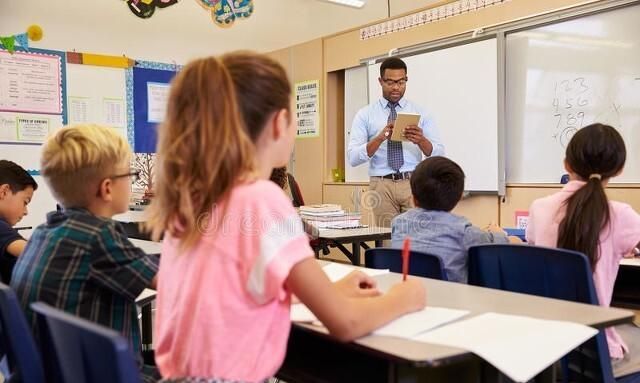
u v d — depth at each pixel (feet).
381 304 3.04
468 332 2.92
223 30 20.01
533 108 12.94
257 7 20.67
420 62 15.23
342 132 18.69
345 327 2.81
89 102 17.38
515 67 13.25
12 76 16.01
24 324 3.49
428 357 2.53
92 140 4.31
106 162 4.33
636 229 5.14
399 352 2.61
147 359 5.25
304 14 21.74
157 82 18.69
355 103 17.70
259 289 2.75
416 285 3.42
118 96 17.90
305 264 2.84
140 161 18.16
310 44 18.98
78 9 17.08
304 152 19.42
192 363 2.79
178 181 2.88
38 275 3.93
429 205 6.34
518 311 3.37
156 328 3.17
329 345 3.83
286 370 4.06
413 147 13.05
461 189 6.36
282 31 21.35
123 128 18.01
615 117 11.48
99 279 3.98
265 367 2.79
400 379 3.00
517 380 2.47
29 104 16.29
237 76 2.98
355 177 18.01
